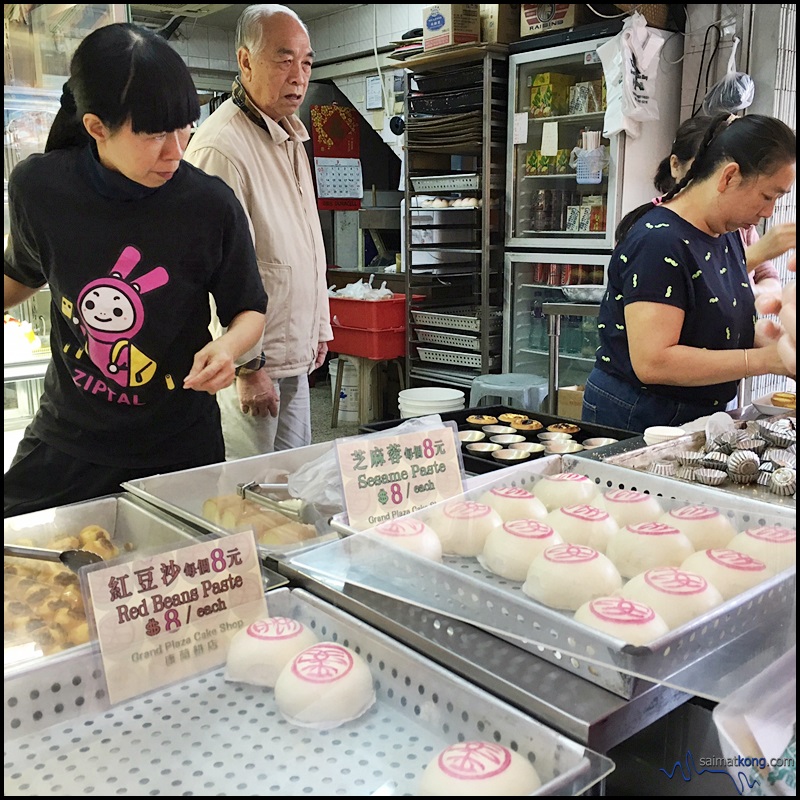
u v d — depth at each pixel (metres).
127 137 1.30
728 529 1.06
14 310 2.19
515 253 4.09
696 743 0.81
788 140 1.59
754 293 1.87
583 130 3.84
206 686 0.87
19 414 2.23
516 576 0.96
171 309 1.51
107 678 0.83
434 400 3.08
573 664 0.79
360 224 6.09
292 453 1.50
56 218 1.42
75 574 1.06
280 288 2.21
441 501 1.16
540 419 2.06
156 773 0.72
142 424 1.54
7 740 0.77
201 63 5.70
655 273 1.71
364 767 0.73
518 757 0.69
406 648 0.84
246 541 0.96
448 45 3.94
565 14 3.64
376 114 5.57
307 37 2.12
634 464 1.50
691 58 3.51
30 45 1.69
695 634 0.77
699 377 1.68
